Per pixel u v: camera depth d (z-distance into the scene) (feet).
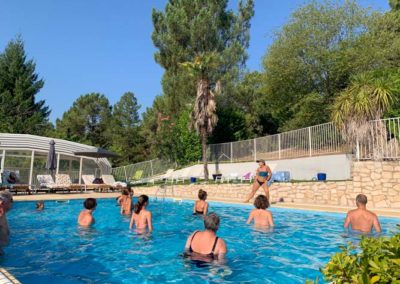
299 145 57.52
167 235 24.88
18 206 43.75
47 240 22.94
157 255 18.78
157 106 103.76
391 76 41.78
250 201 45.80
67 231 26.04
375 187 34.68
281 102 80.23
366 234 22.74
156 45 88.22
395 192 33.24
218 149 78.13
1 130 120.57
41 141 72.49
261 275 15.01
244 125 92.17
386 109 36.32
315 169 53.47
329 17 70.33
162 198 56.39
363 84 37.55
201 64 67.51
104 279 14.71
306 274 15.20
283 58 72.18
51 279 14.82
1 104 130.00
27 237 23.94
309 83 73.67
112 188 68.03
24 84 136.15
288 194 43.80
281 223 29.04
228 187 53.26
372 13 71.26
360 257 6.60
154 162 91.35
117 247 20.89
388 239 6.63
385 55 65.67
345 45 68.80
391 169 33.65
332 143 51.06
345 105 37.29
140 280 14.48
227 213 37.52
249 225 27.61
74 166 77.61
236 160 73.05
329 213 32.24
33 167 71.05
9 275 10.58
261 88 84.89
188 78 82.53
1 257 18.43
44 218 33.83
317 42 70.59
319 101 70.28
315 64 70.90
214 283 13.99
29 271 16.01
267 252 19.33
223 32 88.12
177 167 84.58
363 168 35.78
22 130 125.39
